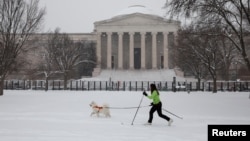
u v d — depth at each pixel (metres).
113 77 107.62
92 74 113.25
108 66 126.56
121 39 126.69
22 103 33.22
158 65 132.12
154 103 18.69
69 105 30.88
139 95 48.19
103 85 89.62
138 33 130.00
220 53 64.19
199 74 73.25
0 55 43.31
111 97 43.31
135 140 13.87
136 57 137.00
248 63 31.84
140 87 85.56
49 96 45.59
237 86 76.56
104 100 37.78
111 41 131.00
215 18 30.88
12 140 13.57
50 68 78.88
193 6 29.81
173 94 53.03
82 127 17.48
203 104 32.69
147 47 134.38
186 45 61.22
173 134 15.58
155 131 16.45
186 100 38.34
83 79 99.81
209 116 22.86
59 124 18.53
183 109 27.77
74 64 85.56
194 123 19.44
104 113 22.11
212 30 32.47
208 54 61.09
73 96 45.59
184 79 98.44
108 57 126.75
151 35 130.38
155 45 124.62
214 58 61.06
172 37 123.50
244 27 35.28
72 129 16.73
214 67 61.69
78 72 109.31
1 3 42.16
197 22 31.16
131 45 126.12
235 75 93.44
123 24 126.06
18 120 20.11
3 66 44.66
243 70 90.19
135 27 125.81
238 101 36.81
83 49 99.75
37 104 32.03
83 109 27.17
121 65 126.44
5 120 20.08
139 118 21.77
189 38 56.38
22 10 48.69
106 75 111.44
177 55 76.81
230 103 33.97
